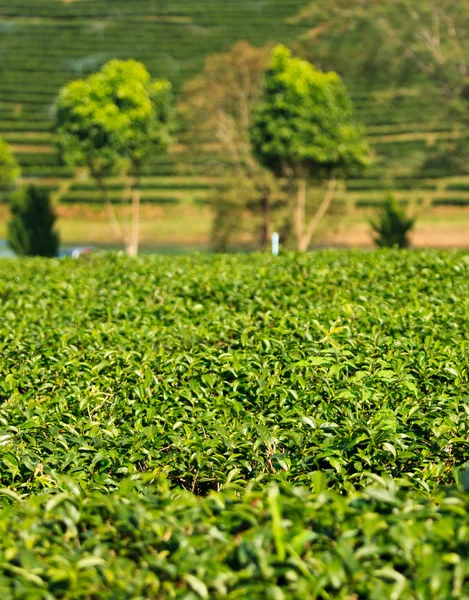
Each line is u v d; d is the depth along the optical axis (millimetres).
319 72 29750
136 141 30172
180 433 5184
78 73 66312
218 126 34000
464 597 2492
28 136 57969
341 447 4758
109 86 29938
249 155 32125
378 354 6496
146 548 2932
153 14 76438
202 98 34375
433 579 2496
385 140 51562
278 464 4938
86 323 8477
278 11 74500
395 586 2525
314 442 4793
